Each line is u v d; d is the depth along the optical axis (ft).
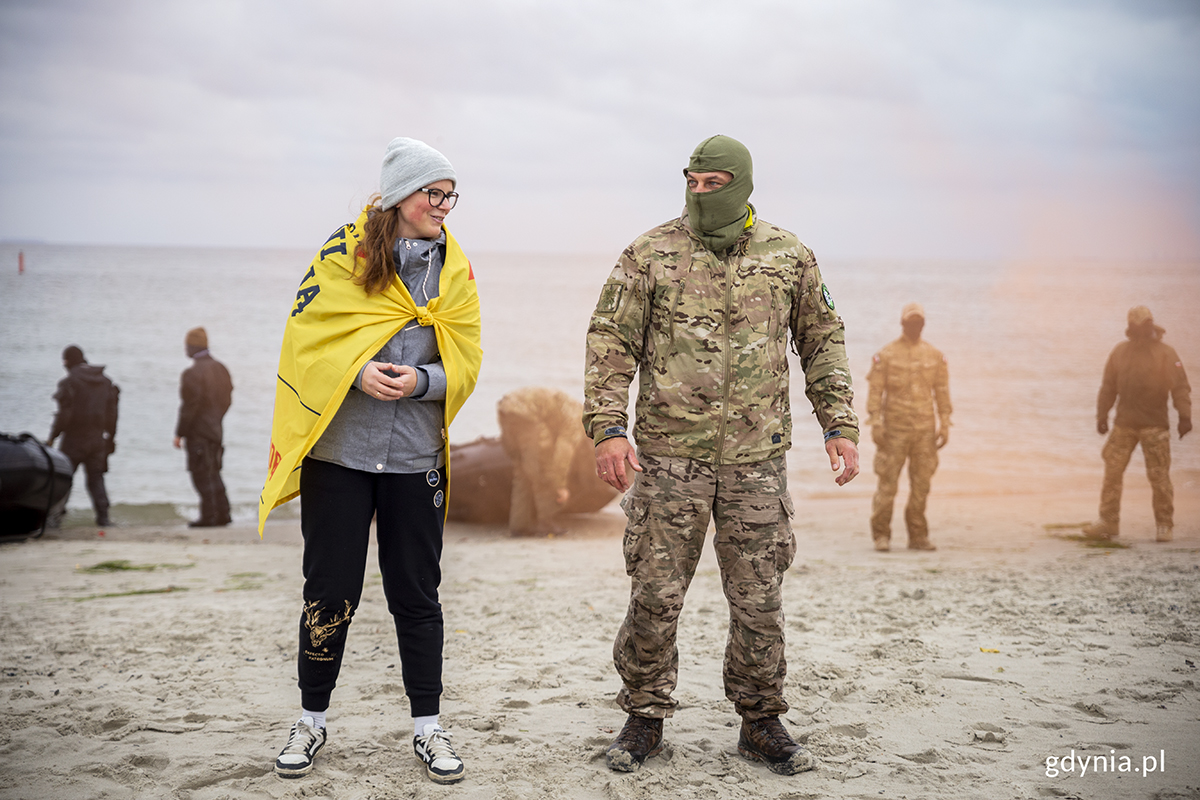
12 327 143.84
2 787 9.15
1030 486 45.55
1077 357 117.91
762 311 9.47
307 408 9.09
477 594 20.77
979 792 8.96
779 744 9.59
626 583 22.31
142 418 65.36
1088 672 12.82
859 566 24.34
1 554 28.48
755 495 9.43
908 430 27.71
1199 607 16.88
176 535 34.24
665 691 9.81
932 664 13.35
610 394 9.55
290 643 15.72
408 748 10.25
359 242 9.42
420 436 9.48
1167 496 28.02
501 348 136.46
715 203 9.25
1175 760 9.70
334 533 9.25
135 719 11.23
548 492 32.96
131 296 239.50
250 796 8.92
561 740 10.48
